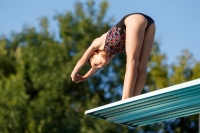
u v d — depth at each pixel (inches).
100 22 1298.0
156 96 352.2
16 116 1170.0
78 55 1251.2
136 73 394.9
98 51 425.1
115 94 1284.4
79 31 1283.2
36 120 1181.7
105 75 1286.9
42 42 1315.2
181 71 1226.0
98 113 390.3
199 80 332.2
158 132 1249.4
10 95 1212.5
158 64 1250.6
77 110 1262.3
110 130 1170.0
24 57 1294.3
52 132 1184.2
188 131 1294.3
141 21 398.9
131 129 1217.4
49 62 1268.5
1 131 1170.0
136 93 409.1
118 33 410.0
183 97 357.7
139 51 396.5
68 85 1262.3
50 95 1235.2
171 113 399.9
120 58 1298.0
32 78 1267.2
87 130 1170.0
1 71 1355.8
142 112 390.3
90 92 1282.0
